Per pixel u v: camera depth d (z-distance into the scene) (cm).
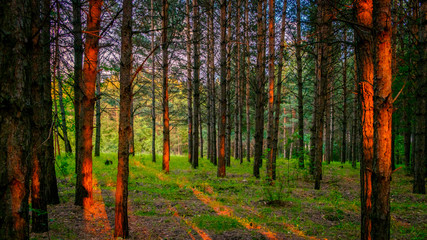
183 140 4806
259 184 1104
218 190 963
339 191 990
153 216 618
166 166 1348
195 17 1508
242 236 504
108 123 3762
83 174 616
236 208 710
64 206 620
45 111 561
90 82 600
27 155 201
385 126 323
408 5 1021
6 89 184
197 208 698
